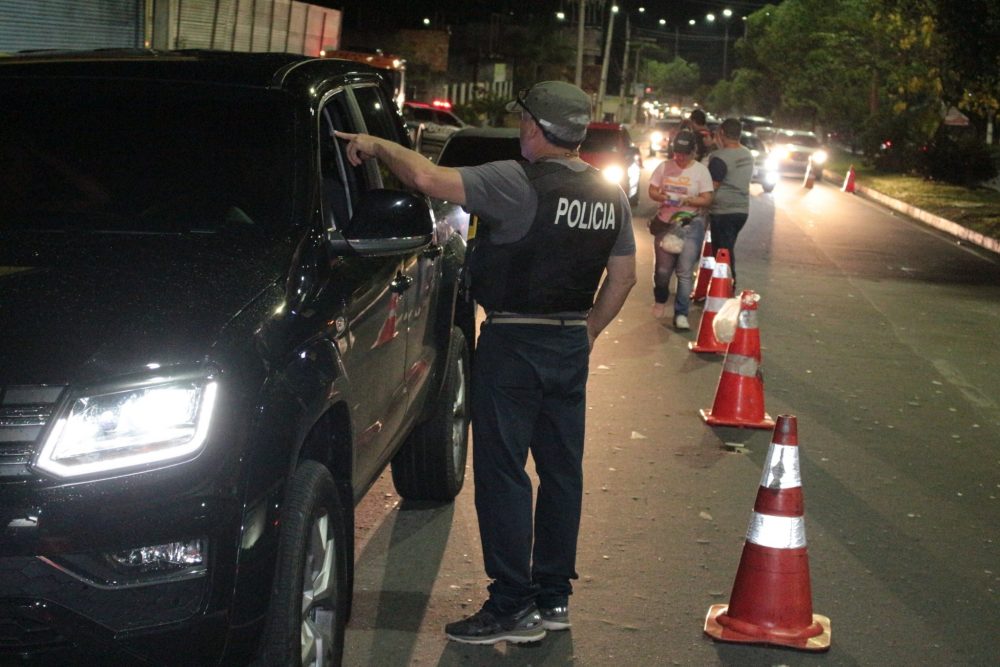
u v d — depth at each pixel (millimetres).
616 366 9945
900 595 5457
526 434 4676
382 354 4605
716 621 4996
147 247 3834
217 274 3643
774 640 4832
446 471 6141
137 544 3062
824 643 4832
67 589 3018
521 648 4734
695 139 11492
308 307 3822
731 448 7668
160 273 3615
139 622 3072
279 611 3479
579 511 4863
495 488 4672
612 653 4734
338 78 5082
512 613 4727
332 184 4781
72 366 3123
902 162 47906
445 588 5266
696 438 7898
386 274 4664
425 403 5613
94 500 3037
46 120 4434
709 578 5523
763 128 49656
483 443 4668
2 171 4258
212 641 3148
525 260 4500
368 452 4551
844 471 7402
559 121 4480
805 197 34656
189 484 3117
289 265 3822
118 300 3414
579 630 4930
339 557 4016
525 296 4535
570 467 4809
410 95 37875
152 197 4164
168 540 3090
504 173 4414
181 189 4191
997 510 6773
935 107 33312
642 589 5367
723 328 8422
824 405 9125
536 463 4887
